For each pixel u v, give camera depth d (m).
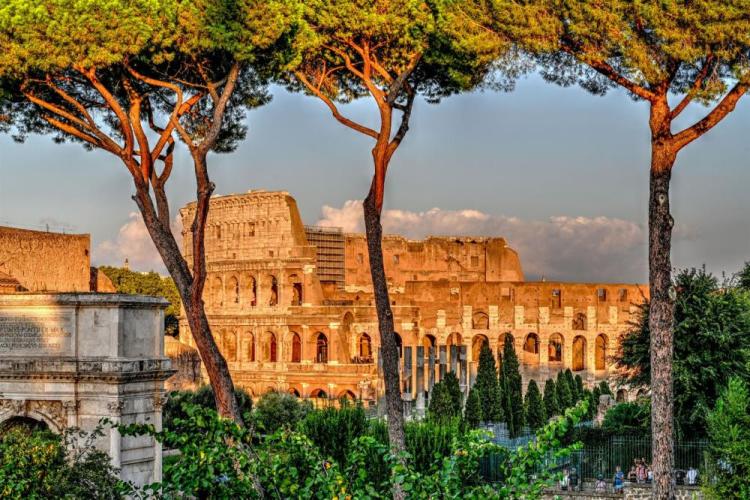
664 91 55.50
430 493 36.09
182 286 67.81
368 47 67.56
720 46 52.31
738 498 55.97
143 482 76.44
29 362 75.94
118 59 63.66
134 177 68.50
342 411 85.56
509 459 37.97
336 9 65.25
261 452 37.97
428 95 72.31
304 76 70.94
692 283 88.44
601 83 60.59
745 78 53.03
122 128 69.00
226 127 76.88
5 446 53.84
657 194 55.44
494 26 57.47
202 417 37.97
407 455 37.28
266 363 198.88
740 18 50.69
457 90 70.31
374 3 65.00
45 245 145.62
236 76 67.69
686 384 84.00
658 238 55.44
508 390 127.81
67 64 64.56
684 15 51.47
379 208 66.31
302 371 194.12
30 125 73.56
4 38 63.88
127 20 62.97
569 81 60.53
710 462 60.47
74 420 75.62
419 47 65.06
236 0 63.72
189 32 64.06
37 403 76.50
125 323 76.62
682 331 86.44
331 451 81.75
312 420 84.25
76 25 63.06
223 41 63.59
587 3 53.47
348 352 196.62
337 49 68.31
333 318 194.12
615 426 98.56
